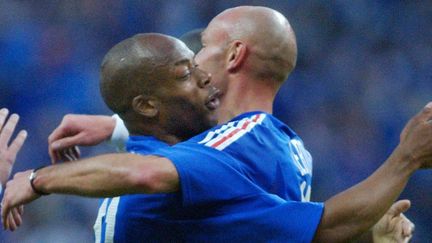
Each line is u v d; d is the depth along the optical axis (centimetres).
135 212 753
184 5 3197
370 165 2895
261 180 759
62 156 882
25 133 862
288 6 3266
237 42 820
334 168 2841
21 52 2988
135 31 3184
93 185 696
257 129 779
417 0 3450
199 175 717
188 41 877
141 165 695
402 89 3159
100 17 3164
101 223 786
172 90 770
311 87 3077
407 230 868
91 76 3006
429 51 3291
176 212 740
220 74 823
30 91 2911
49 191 714
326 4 3278
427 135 719
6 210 743
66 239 2294
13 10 3078
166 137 783
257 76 820
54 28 3097
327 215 728
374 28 3291
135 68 766
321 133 2923
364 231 725
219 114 820
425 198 2628
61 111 2864
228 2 3200
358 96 3097
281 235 730
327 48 3216
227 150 747
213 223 737
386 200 719
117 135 885
